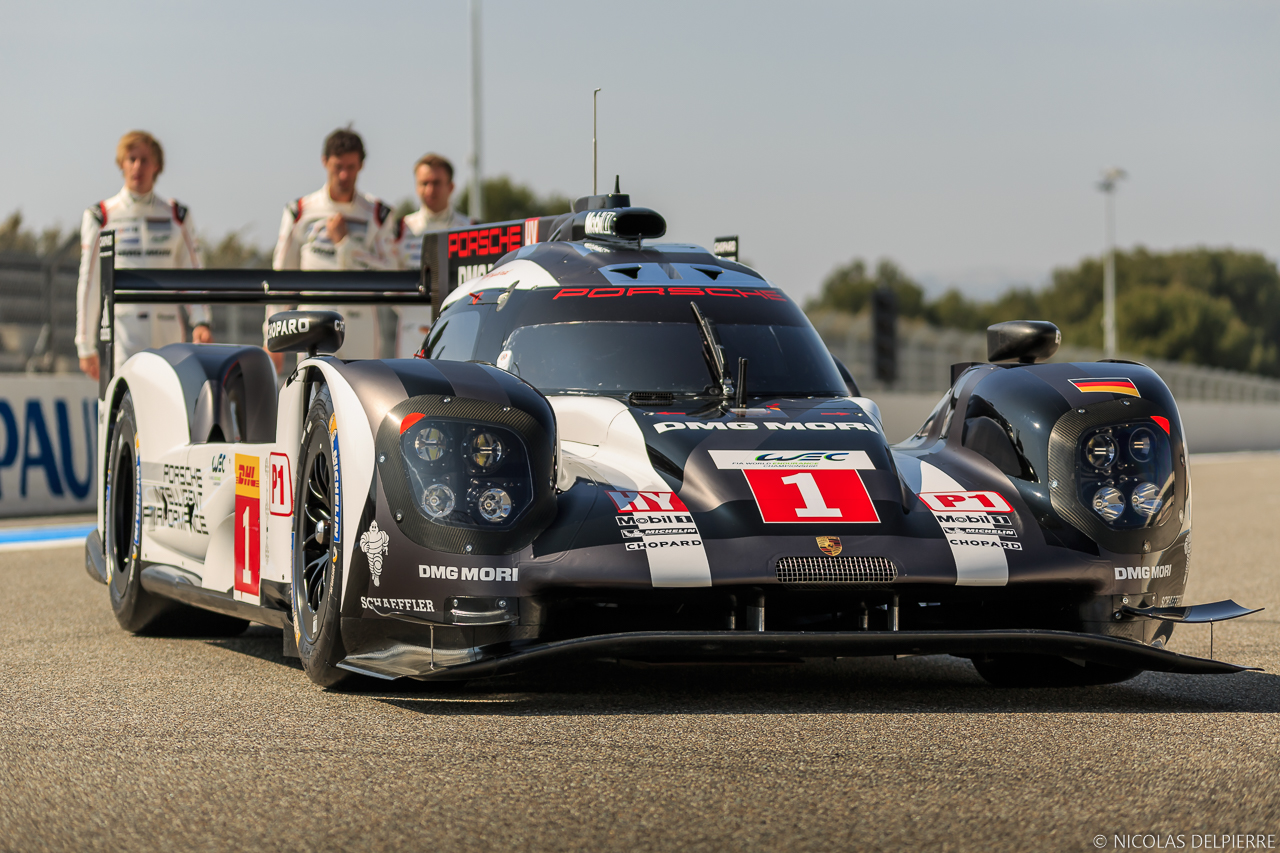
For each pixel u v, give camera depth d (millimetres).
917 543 13062
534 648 12102
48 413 39531
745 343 15875
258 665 16141
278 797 10023
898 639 12508
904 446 16094
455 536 12570
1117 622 13852
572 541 12695
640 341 15609
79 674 15484
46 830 9312
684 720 12609
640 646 12148
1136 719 12805
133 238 31203
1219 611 13867
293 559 14539
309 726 12375
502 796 10000
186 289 21484
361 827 9297
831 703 13625
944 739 11820
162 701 13711
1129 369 14812
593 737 11859
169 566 17797
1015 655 14883
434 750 11391
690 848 8844
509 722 12500
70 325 44094
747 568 12570
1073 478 13852
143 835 9188
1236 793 10086
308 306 28391
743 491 13195
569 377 15367
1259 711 13305
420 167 33219
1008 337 16047
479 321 16578
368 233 32125
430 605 12617
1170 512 14078
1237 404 118375
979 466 14531
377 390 13188
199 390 18031
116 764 11039
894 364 80562
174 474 17719
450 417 12836
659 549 12625
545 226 19125
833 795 10023
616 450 14055
